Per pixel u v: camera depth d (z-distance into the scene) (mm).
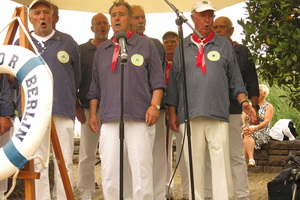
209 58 6727
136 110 6379
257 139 11500
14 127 6836
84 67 7875
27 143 4949
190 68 6727
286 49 6457
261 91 11578
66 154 6426
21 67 5164
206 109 6586
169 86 6914
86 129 8016
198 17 6805
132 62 6465
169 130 8367
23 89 5316
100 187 9758
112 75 6469
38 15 6426
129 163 6480
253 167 11641
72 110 6516
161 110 7594
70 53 6586
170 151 8438
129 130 6391
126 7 6609
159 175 7656
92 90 6812
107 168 6398
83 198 8141
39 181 6164
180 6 9320
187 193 8141
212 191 6809
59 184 6441
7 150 4977
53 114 6312
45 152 6184
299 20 6520
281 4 6438
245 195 7688
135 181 6379
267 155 11555
